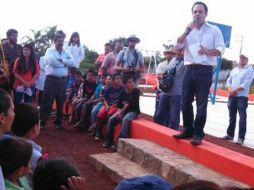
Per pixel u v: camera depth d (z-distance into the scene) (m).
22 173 2.30
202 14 5.31
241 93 7.48
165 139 6.12
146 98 17.98
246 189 1.40
